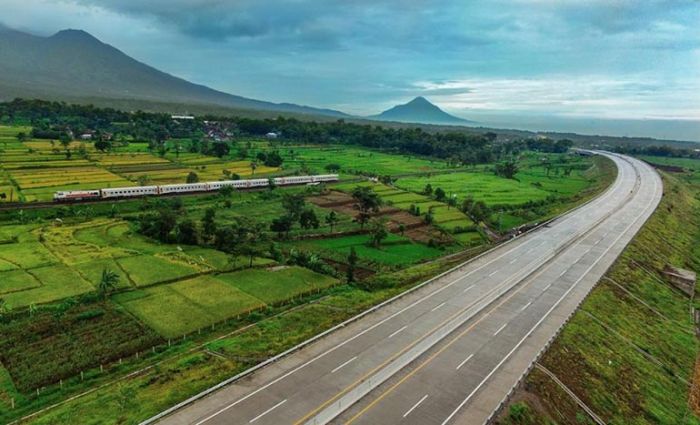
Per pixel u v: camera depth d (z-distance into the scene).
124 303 74.94
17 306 71.12
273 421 45.66
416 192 178.25
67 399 51.34
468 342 63.72
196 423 45.09
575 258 104.56
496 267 96.56
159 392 50.75
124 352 61.00
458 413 48.31
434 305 75.62
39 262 89.00
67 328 65.94
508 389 52.91
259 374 54.16
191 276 87.25
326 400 49.34
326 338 63.38
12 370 55.88
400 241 118.38
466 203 150.62
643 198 179.12
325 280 89.56
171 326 68.25
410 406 49.06
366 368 55.81
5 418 47.78
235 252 99.81
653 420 58.72
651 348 75.06
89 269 87.25
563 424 50.91
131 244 104.69
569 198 190.50
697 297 106.69
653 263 113.12
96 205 132.38
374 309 73.00
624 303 86.12
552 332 67.56
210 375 54.28
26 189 140.38
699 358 78.75
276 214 138.62
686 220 168.62
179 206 132.75
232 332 67.75
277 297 80.38
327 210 145.62
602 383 60.78
